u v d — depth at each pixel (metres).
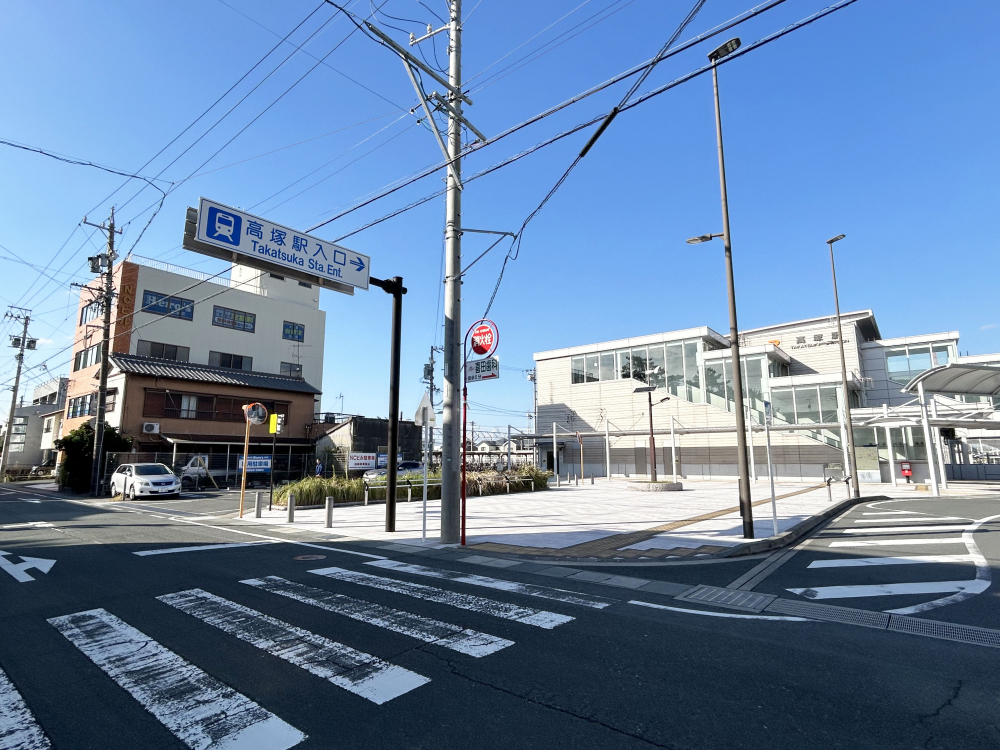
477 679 4.04
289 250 10.23
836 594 6.66
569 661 4.39
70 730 3.33
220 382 34.50
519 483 25.08
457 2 11.61
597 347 41.50
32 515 15.61
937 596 6.50
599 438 40.53
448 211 11.32
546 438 42.22
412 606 6.00
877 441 30.53
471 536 11.27
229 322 40.53
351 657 4.48
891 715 3.46
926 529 12.09
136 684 3.99
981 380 21.53
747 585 7.15
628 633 5.10
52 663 4.39
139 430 31.14
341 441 36.75
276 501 18.53
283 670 4.23
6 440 39.75
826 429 31.50
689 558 8.84
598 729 3.29
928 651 4.64
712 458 35.44
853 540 10.95
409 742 3.16
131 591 6.64
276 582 7.15
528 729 3.29
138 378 31.53
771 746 3.08
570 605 6.09
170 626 5.30
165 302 36.97
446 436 10.69
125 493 22.75
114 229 27.19
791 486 28.08
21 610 5.84
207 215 9.02
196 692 3.85
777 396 33.34
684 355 37.50
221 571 7.83
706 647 4.73
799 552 9.66
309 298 48.44
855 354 37.06
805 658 4.47
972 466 30.83
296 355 44.62
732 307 11.41
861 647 4.75
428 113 10.88
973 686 3.91
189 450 32.97
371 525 13.33
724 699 3.70
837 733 3.22
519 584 7.12
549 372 43.97
